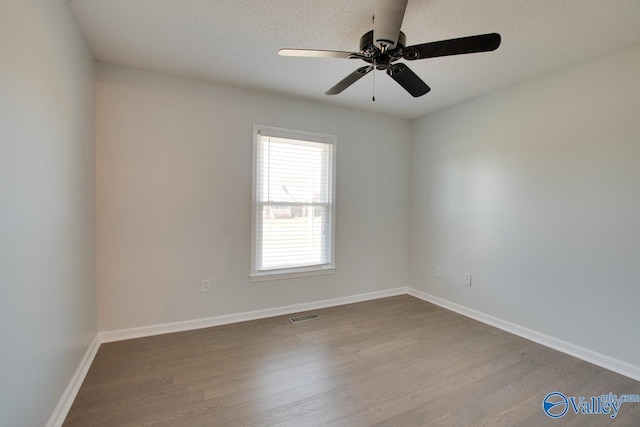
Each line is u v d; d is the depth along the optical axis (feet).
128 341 8.58
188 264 9.43
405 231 13.61
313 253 11.49
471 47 5.27
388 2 4.16
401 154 13.41
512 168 9.57
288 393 6.37
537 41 6.90
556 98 8.46
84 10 6.05
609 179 7.43
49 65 5.10
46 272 4.99
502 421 5.62
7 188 3.84
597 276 7.66
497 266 10.02
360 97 10.74
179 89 9.17
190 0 5.73
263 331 9.44
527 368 7.43
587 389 6.61
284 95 10.58
